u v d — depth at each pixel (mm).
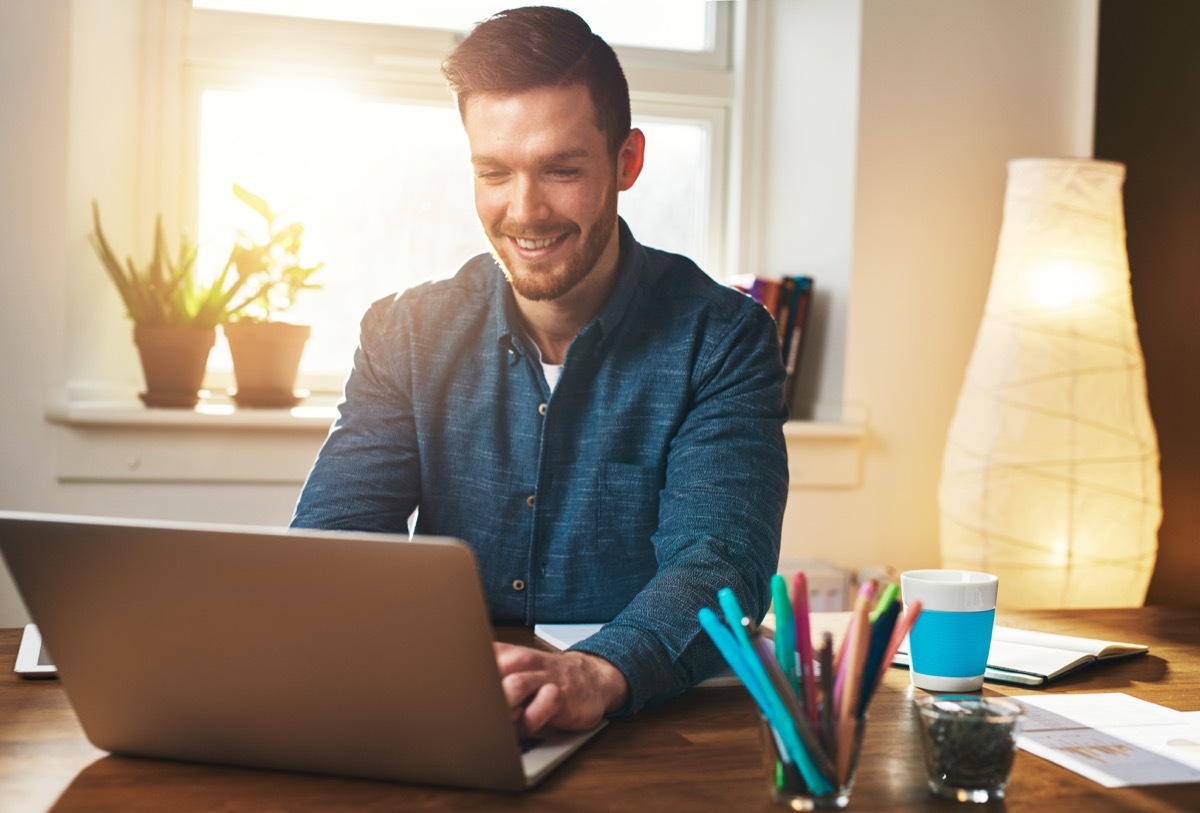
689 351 1426
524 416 1466
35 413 2289
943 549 2557
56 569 843
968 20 2688
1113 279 2469
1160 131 2568
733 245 2865
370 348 1503
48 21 2281
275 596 809
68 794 814
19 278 2281
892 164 2652
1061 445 2426
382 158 2676
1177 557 2570
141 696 868
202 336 2326
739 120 2838
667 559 1206
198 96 2584
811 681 810
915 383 2691
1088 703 1079
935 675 1117
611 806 802
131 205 2539
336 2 2648
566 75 1290
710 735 969
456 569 767
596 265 1392
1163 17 2555
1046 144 2754
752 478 1300
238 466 2361
